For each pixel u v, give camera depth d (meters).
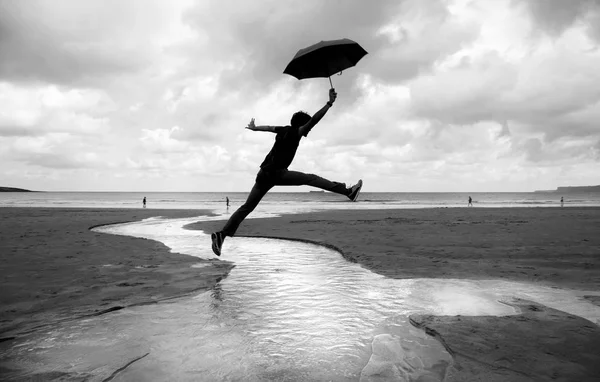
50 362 3.28
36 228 17.50
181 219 25.06
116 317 4.59
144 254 9.68
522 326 4.13
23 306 5.07
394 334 4.00
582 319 4.38
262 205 57.06
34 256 9.27
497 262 8.38
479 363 3.19
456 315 4.61
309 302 5.28
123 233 15.99
